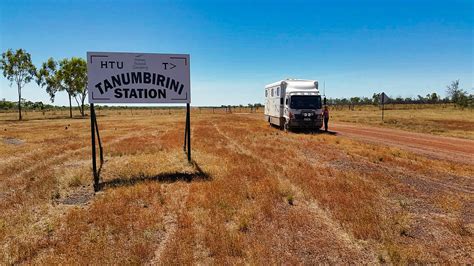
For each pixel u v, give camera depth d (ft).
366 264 13.87
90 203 22.22
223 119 131.64
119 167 33.76
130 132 75.92
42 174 30.83
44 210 20.61
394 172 30.53
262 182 26.45
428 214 19.62
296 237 16.44
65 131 78.79
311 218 19.07
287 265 13.61
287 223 18.26
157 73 33.32
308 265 13.69
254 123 103.76
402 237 16.35
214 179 27.89
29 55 155.12
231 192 23.54
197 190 24.44
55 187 26.12
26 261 14.11
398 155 39.37
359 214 19.12
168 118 150.00
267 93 92.63
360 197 22.43
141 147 48.47
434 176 28.91
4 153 43.62
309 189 24.57
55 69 185.26
